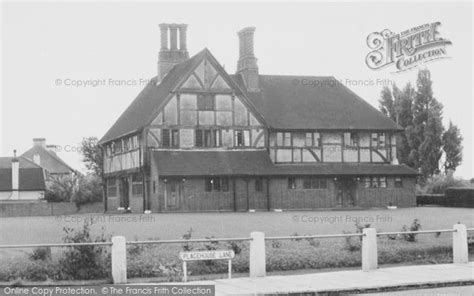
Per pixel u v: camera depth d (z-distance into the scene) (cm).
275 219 3441
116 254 1631
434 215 3741
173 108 4703
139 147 4725
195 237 2459
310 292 1482
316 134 4969
